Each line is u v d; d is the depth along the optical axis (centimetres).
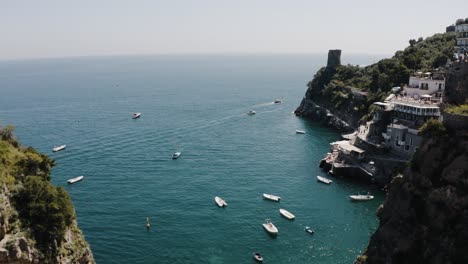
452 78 8588
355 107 17450
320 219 9181
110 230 8462
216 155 13988
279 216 9319
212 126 18562
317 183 11438
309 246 8019
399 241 5669
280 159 13675
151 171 12162
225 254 7694
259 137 16700
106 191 10550
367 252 6322
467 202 5041
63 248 4844
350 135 14462
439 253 5112
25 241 4231
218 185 11169
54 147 14400
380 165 11219
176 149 14575
